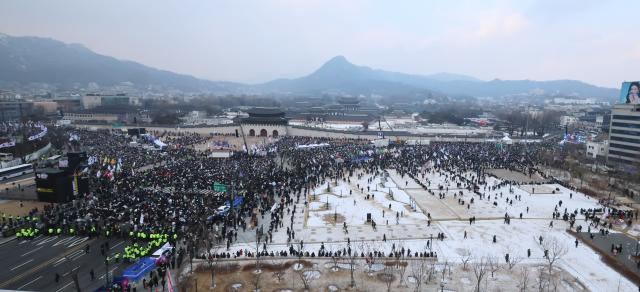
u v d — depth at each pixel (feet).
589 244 263.29
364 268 225.76
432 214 328.29
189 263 227.40
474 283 209.36
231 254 241.55
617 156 563.07
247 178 401.08
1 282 200.95
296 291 200.23
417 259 237.45
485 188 410.72
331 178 445.37
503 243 267.18
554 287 203.31
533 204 360.48
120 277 197.36
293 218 309.63
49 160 501.97
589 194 398.01
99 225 278.26
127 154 536.01
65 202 337.93
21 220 288.30
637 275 214.48
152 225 271.08
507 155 595.06
